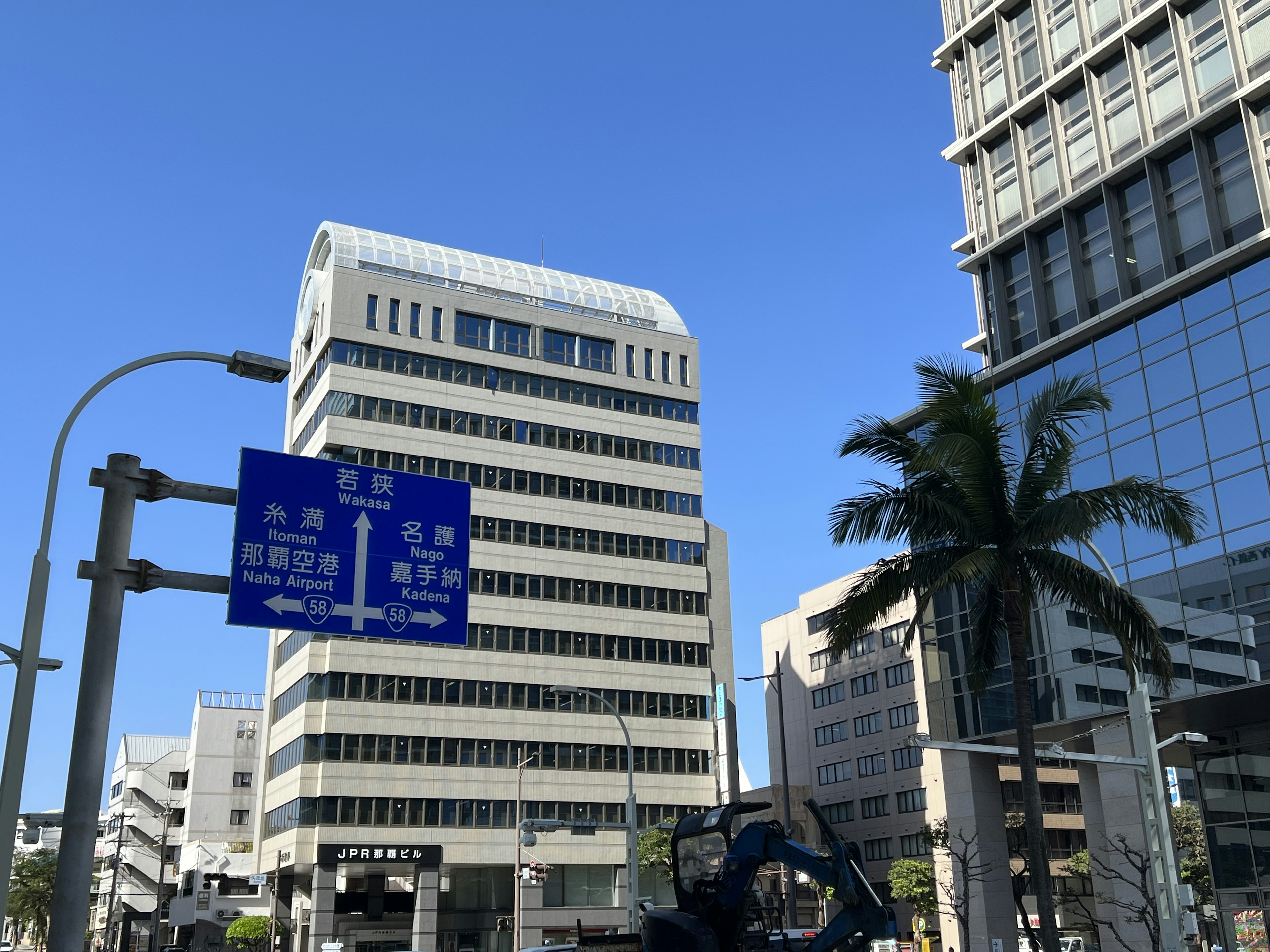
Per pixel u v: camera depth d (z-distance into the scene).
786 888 70.44
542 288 81.56
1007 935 46.88
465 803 68.31
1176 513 25.97
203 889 94.00
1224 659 39.31
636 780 73.62
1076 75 49.34
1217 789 43.66
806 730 94.38
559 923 69.56
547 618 73.75
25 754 14.52
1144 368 44.44
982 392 27.62
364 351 72.81
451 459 73.50
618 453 79.44
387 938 71.81
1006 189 52.50
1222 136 43.16
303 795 65.06
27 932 136.12
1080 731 45.84
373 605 17.84
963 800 49.03
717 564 93.25
